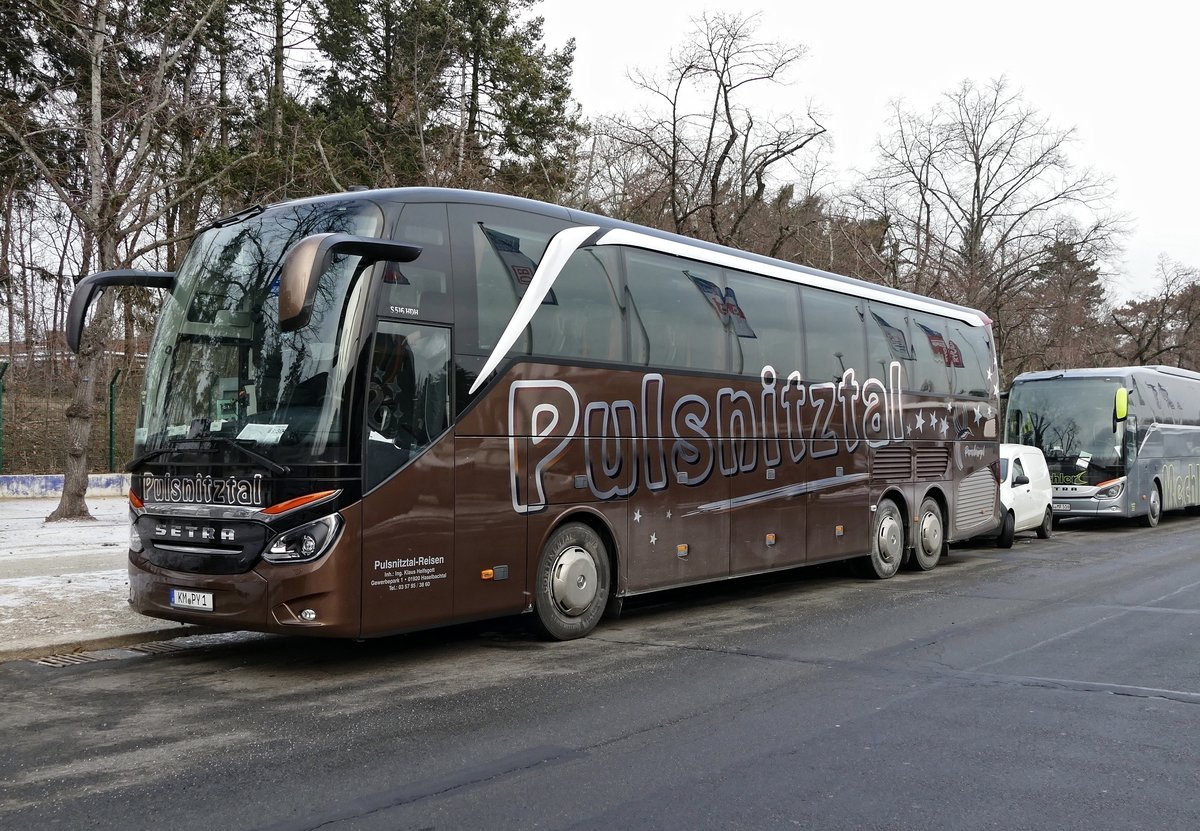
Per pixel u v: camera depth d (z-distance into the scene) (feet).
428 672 25.93
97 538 53.93
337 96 115.55
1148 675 24.98
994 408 56.39
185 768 17.80
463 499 26.63
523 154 110.52
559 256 30.07
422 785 16.84
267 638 30.71
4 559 44.96
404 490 25.21
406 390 25.52
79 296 28.58
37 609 32.78
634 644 29.66
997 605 36.76
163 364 27.12
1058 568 49.03
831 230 102.17
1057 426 77.30
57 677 25.45
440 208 26.99
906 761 18.07
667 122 80.94
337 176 88.43
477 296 27.50
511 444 28.02
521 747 19.04
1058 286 125.29
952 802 15.96
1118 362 163.94
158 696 23.35
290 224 26.55
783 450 39.01
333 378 24.32
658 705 22.25
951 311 53.57
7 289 91.20
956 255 118.52
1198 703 22.18
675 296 34.32
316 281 22.40
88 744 19.39
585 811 15.60
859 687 23.85
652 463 32.76
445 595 26.12
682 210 85.61
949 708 21.83
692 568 34.32
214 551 24.67
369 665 26.86
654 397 32.94
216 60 72.79
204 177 68.28
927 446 49.16
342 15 112.98
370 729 20.36
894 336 47.44
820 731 20.06
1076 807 15.72
